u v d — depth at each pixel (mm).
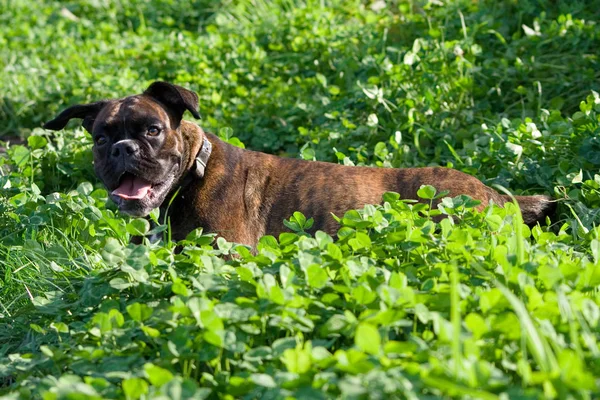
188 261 6504
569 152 9414
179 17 16828
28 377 5641
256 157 8578
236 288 5992
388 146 10609
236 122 11859
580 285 5699
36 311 6832
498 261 5996
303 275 6086
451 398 4406
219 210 8125
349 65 12477
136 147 7625
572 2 13195
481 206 8180
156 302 6117
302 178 8438
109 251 6461
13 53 15539
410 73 11453
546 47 12227
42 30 16500
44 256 7832
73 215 8523
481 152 9602
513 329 4992
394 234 6449
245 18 15828
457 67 11484
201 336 5398
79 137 10609
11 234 8375
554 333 4891
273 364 5191
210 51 13812
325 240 6359
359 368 4594
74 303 6551
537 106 11133
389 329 5352
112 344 5641
